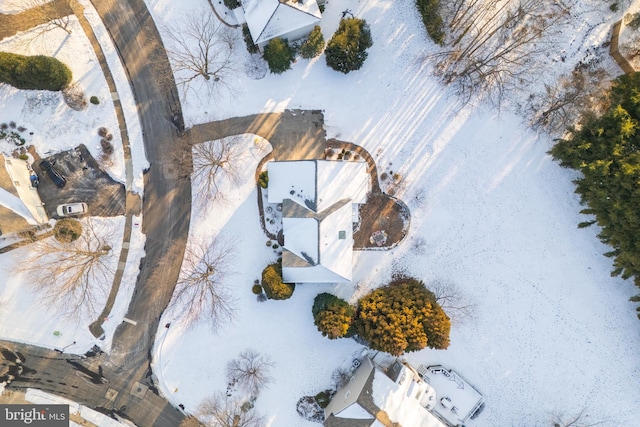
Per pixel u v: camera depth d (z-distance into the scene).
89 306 39.88
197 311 39.62
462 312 39.50
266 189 38.94
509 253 39.50
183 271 39.72
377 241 39.47
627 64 37.62
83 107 39.09
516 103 38.88
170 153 39.47
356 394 34.88
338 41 35.88
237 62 38.84
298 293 39.59
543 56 38.62
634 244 33.66
